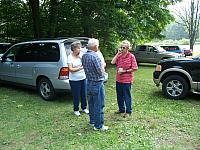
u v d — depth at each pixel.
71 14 16.23
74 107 6.76
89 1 14.19
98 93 5.57
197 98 8.38
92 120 5.92
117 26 15.70
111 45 19.48
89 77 5.57
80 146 4.93
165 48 23.08
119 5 14.83
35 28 15.95
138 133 5.51
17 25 18.53
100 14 14.84
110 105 7.62
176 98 8.22
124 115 6.61
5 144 5.08
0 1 17.58
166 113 6.82
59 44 7.87
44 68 8.05
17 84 9.30
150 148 4.80
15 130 5.75
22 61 8.91
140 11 15.84
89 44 5.53
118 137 5.31
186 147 4.86
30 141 5.20
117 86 6.66
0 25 18.72
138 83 11.12
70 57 6.64
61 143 5.07
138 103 7.77
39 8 16.81
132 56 6.49
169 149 4.77
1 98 8.48
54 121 6.30
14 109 7.28
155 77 8.62
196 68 7.94
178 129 5.74
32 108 7.37
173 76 8.22
